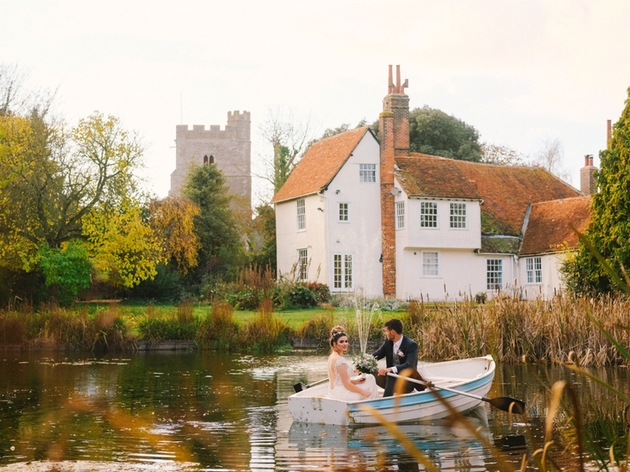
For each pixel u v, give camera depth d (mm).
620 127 26781
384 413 10961
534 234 43062
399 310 34219
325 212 40562
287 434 10508
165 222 43656
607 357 18969
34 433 10562
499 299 21219
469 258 42000
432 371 14484
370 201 41500
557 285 40375
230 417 11906
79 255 31391
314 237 41688
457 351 20578
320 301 37344
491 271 42625
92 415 12086
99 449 9500
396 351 12141
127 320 26609
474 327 20641
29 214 31266
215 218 47969
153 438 10219
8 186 30812
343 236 40844
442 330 21406
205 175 49781
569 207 42594
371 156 41656
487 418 11781
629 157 25734
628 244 25109
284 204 45094
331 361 11703
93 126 32375
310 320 26281
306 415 11352
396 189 40938
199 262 46688
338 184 40875
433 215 40844
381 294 41156
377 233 41500
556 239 41094
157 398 13961
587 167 50750
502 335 20156
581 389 14508
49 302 30406
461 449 9438
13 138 31328
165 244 42656
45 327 25203
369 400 10898
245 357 22531
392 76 43625
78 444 9812
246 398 14000
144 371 18578
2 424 11289
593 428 10445
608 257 26000
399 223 40969
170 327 25359
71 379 16906
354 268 40969
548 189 47688
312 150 46469
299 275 42000
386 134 41406
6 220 30719
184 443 9883
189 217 44531
